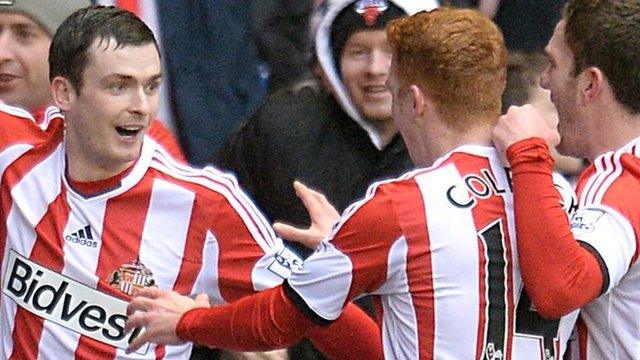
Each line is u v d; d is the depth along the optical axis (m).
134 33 14.70
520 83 17.58
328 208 14.93
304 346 17.44
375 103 17.53
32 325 15.08
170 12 22.34
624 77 13.79
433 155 13.69
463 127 13.59
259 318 13.65
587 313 14.02
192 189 15.04
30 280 15.08
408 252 13.31
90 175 14.98
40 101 16.67
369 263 13.33
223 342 13.88
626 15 13.77
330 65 17.70
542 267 13.09
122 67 14.56
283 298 13.57
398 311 13.50
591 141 14.09
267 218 17.98
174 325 14.03
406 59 13.59
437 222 13.30
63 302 15.02
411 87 13.58
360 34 17.42
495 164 13.57
